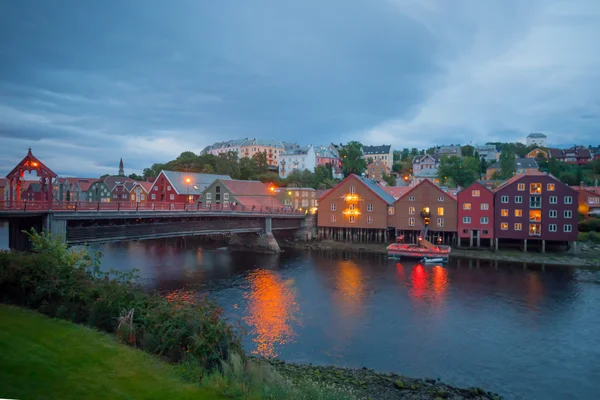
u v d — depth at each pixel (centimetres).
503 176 11575
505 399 2119
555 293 4066
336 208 7681
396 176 14225
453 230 6694
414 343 2797
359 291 4125
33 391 1139
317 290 4159
